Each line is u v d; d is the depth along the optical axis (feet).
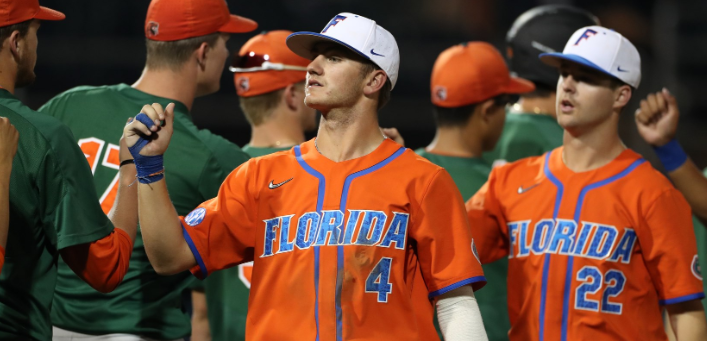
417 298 32.45
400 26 138.31
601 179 39.37
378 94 32.86
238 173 33.47
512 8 138.31
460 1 137.90
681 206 38.65
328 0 134.31
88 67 123.03
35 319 33.04
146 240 31.91
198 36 42.68
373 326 31.01
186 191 41.65
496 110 53.01
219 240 32.83
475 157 52.65
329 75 31.99
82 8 122.72
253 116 51.26
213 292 50.62
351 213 31.45
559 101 40.14
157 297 41.24
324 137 32.81
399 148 33.01
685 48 134.92
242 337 49.75
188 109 43.62
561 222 39.22
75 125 41.63
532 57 60.70
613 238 38.29
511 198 40.93
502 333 51.60
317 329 30.91
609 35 39.88
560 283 38.63
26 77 34.40
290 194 32.27
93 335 40.14
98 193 40.81
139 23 124.16
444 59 53.16
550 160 41.16
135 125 31.30
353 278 31.04
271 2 132.36
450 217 32.22
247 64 50.60
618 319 38.04
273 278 31.91
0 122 30.09
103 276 33.01
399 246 31.48
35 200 32.42
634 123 125.39
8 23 32.83
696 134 132.87
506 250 42.29
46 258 33.37
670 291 37.86
